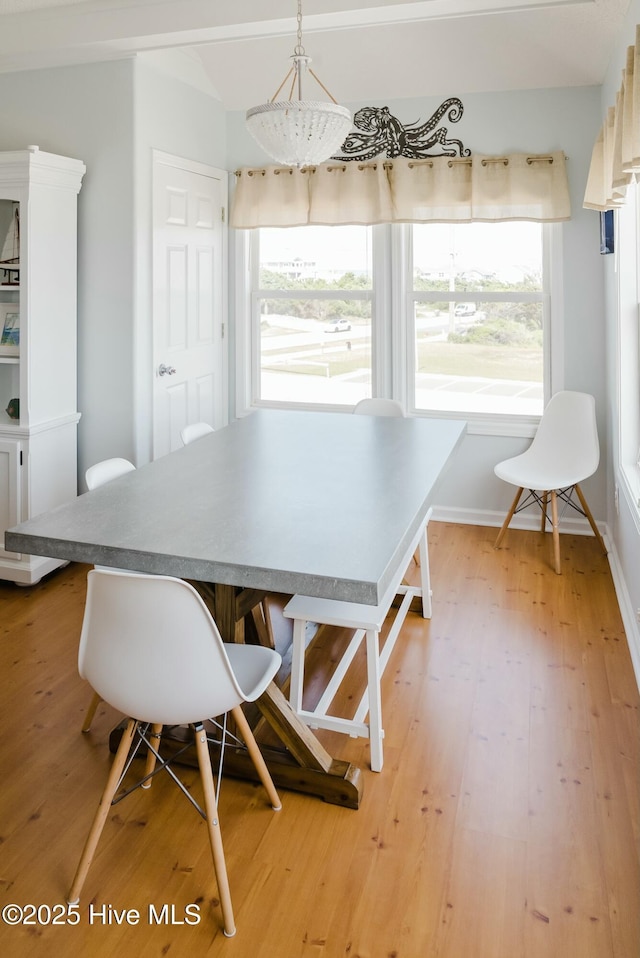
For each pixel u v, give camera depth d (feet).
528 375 15.06
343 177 15.05
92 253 13.02
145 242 13.10
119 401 13.21
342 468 8.95
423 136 14.61
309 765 7.13
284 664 9.84
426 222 14.74
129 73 12.46
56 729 8.26
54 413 12.47
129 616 5.41
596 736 8.07
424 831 6.68
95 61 12.58
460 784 7.31
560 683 9.18
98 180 12.82
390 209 14.87
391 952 5.43
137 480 8.40
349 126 8.49
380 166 14.73
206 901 5.92
